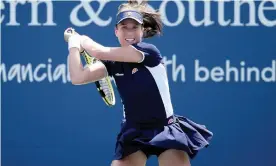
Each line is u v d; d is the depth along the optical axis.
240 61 20.67
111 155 20.66
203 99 20.66
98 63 13.79
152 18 14.24
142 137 13.71
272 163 20.84
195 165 20.75
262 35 20.66
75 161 20.66
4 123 20.58
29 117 20.58
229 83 20.67
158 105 13.72
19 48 20.55
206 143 14.05
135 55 13.35
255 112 20.77
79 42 13.84
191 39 20.58
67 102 20.58
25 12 20.53
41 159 20.64
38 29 20.56
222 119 20.70
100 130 20.64
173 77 20.59
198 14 20.58
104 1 20.58
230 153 20.78
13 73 20.56
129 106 13.80
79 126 20.62
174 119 13.99
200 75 20.62
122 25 13.75
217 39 20.62
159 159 13.94
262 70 20.69
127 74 13.63
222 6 20.58
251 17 20.66
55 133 20.61
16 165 20.64
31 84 20.58
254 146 20.81
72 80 13.64
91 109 20.62
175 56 20.56
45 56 20.56
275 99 20.75
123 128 13.96
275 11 20.66
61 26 20.58
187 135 14.09
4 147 20.59
